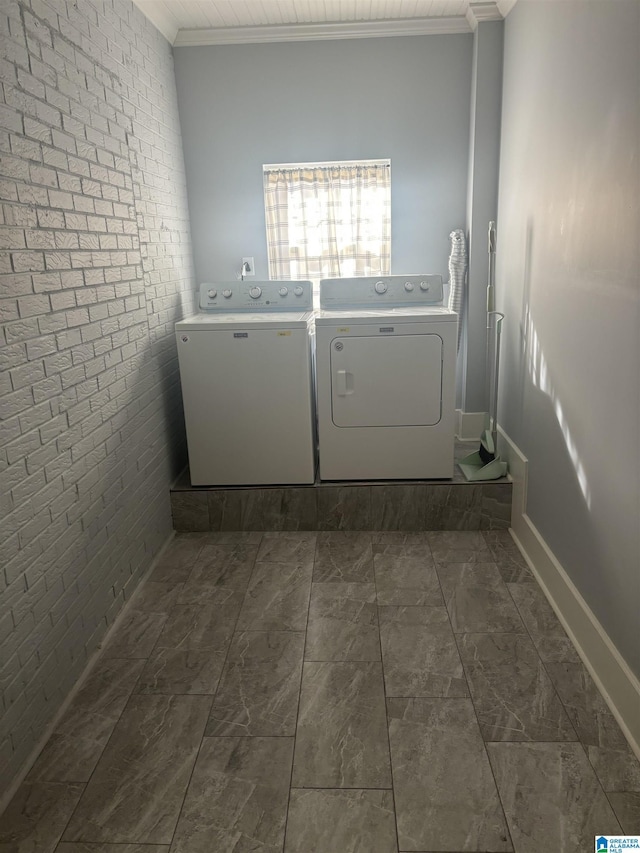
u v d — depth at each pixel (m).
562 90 2.20
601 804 1.49
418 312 3.00
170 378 3.10
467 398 3.64
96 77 2.26
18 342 1.66
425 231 3.57
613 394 1.78
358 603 2.41
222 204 3.55
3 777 1.54
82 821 1.50
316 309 3.58
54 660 1.83
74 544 1.98
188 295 3.51
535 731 1.73
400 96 3.39
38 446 1.75
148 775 1.62
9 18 1.66
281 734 1.75
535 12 2.54
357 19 3.23
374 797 1.54
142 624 2.31
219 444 3.00
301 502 3.01
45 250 1.83
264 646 2.16
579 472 2.07
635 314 1.63
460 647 2.12
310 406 2.95
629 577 1.70
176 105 3.37
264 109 3.42
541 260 2.48
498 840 1.41
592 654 1.95
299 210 3.52
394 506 3.00
